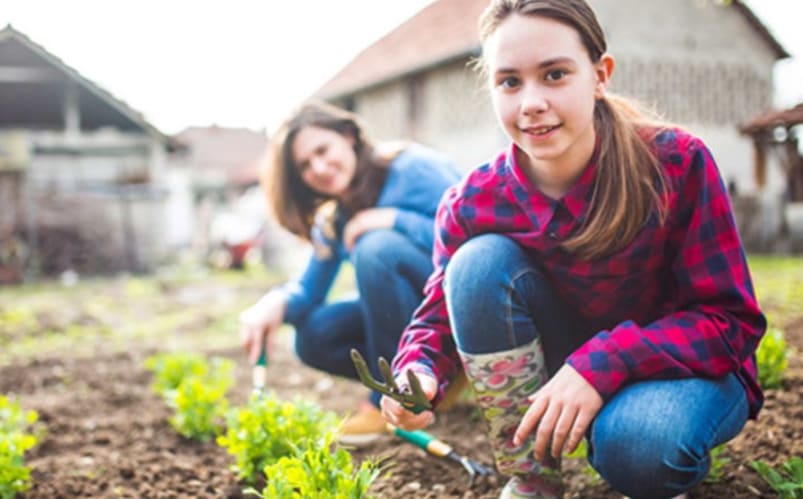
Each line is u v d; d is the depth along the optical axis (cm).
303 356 352
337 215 337
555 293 206
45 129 2109
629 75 1564
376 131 1892
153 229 1980
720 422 175
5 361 584
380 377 307
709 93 1645
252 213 2942
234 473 279
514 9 172
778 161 1481
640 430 168
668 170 182
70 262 1861
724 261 180
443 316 207
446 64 1599
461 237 206
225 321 866
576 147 180
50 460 305
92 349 658
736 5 1644
